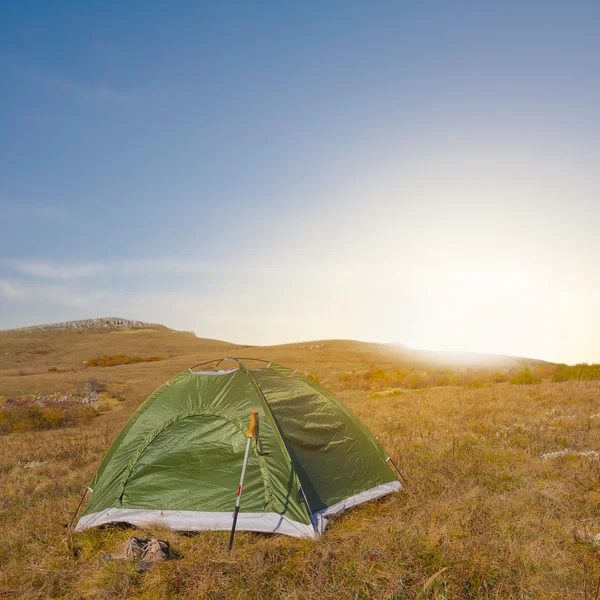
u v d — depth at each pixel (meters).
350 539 5.46
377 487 7.16
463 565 4.55
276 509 6.16
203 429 6.80
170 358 88.69
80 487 9.13
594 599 3.96
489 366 63.44
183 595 4.58
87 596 4.78
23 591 4.96
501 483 7.27
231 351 91.69
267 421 6.60
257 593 4.46
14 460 13.51
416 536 5.29
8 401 41.56
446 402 17.92
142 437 6.94
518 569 4.53
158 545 5.45
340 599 4.25
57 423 29.47
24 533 6.54
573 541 5.12
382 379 43.78
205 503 6.42
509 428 11.60
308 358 79.12
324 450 6.92
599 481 6.86
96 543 6.04
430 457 8.99
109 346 111.38
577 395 17.03
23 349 103.75
